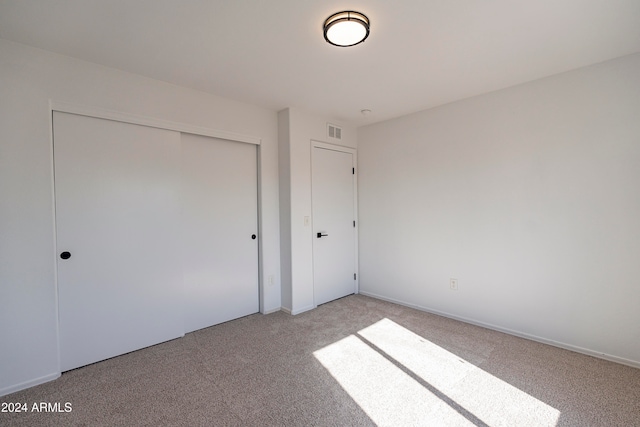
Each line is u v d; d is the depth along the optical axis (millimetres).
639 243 2189
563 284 2514
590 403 1812
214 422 1678
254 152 3389
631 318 2230
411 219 3555
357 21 1716
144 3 1613
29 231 2023
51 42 1992
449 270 3227
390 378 2098
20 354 1992
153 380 2088
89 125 2289
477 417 1707
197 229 2951
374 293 4008
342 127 3918
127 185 2467
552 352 2451
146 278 2572
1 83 1936
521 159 2707
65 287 2201
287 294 3441
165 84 2645
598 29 1882
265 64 2336
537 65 2363
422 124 3426
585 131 2387
